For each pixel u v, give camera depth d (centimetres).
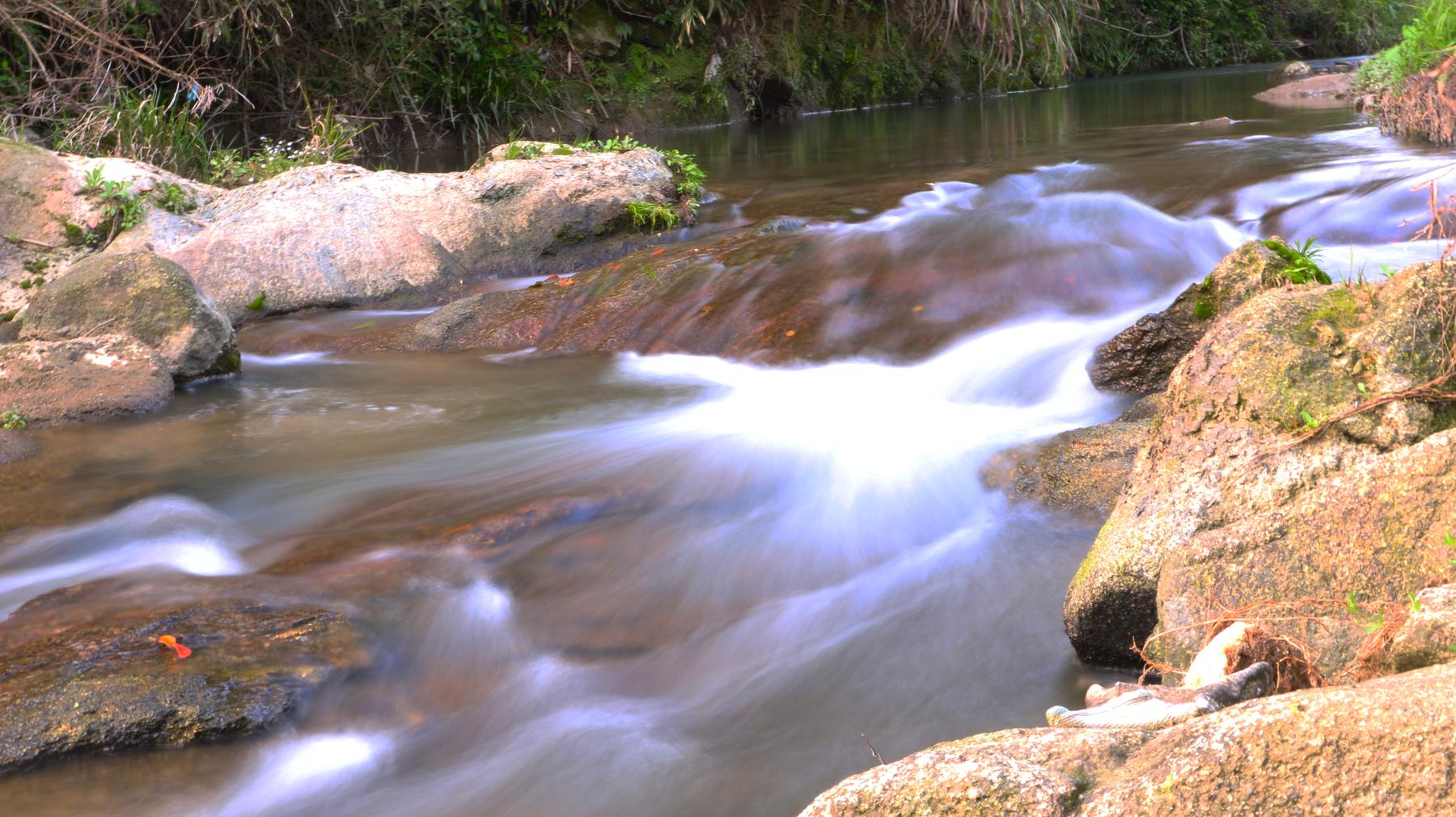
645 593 400
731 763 308
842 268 742
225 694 325
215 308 684
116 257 680
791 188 1032
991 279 707
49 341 652
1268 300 334
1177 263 719
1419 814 158
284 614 370
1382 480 278
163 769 310
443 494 474
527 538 433
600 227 889
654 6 1736
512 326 729
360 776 312
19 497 493
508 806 297
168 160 1017
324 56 1441
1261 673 238
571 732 327
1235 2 2512
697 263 770
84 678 329
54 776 307
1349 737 164
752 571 412
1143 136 1230
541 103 1584
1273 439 309
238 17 1335
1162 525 314
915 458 486
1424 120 1008
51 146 1119
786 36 1817
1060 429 517
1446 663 193
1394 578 268
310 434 567
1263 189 845
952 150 1247
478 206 874
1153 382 539
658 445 523
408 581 396
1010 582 390
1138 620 319
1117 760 188
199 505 477
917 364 621
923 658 352
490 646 369
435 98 1516
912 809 188
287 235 819
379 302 817
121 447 557
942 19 1952
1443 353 304
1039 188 950
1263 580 282
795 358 646
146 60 1164
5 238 793
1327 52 2644
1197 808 169
